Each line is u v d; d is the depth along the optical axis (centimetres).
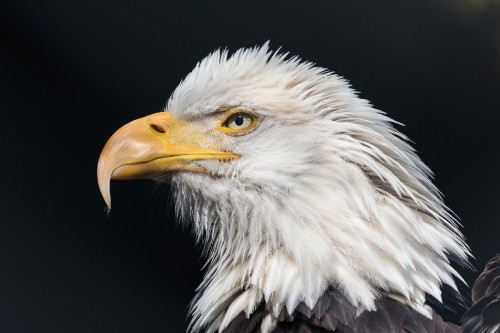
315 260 392
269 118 395
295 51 420
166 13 421
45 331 425
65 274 426
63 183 429
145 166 397
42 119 425
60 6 422
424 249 392
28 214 428
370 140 394
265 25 420
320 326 391
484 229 419
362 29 420
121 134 398
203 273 425
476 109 421
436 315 391
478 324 391
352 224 392
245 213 395
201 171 397
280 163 394
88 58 423
